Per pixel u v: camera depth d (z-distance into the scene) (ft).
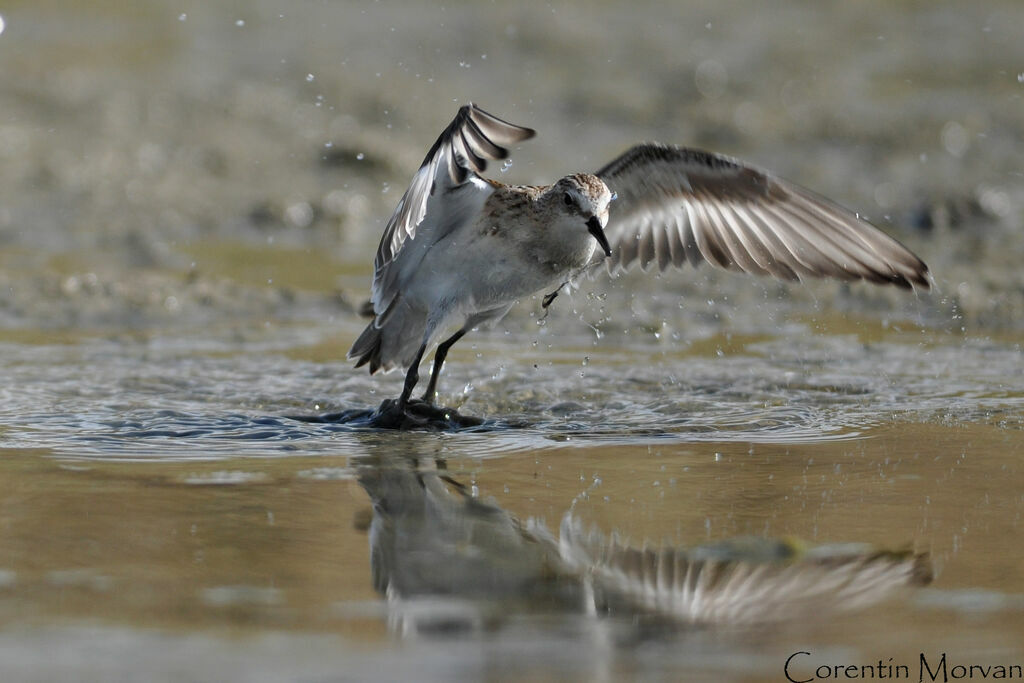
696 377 40.04
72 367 40.57
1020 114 79.82
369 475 29.35
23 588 21.99
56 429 33.35
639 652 19.72
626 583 22.58
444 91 82.58
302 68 85.56
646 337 45.83
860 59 89.92
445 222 34.94
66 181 67.36
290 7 97.96
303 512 26.45
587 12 98.12
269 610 21.24
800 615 21.20
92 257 55.88
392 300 36.60
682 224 37.55
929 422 34.22
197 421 34.58
